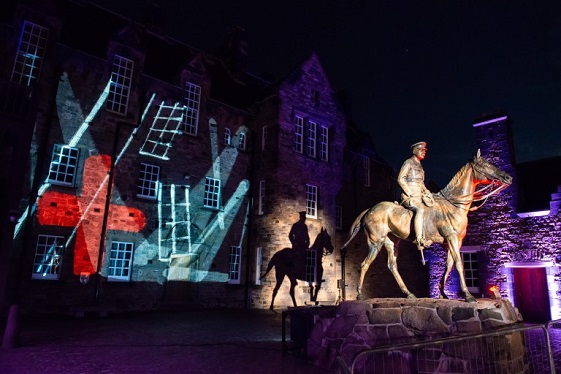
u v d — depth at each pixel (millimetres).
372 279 24906
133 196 17281
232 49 25469
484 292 18984
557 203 17609
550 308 17188
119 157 17156
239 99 22922
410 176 8883
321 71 23766
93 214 16141
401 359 7020
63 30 17172
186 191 19000
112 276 16469
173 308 17594
